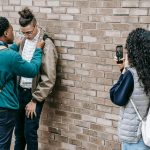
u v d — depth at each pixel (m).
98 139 4.66
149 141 3.26
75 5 4.53
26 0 5.00
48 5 4.78
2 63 3.94
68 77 4.76
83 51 4.57
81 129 4.79
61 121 4.95
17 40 5.05
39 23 4.91
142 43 3.21
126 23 4.16
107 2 4.26
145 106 3.29
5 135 4.18
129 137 3.33
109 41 4.32
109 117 4.50
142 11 4.03
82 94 4.68
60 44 4.75
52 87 4.52
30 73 4.02
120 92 3.29
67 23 4.64
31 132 4.59
